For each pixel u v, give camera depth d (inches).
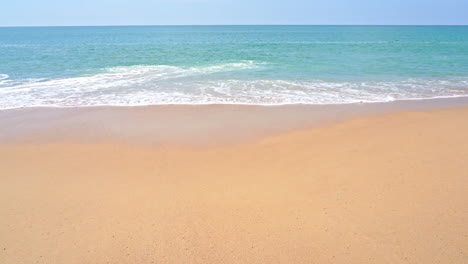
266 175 210.2
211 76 593.0
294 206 169.2
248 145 269.6
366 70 653.9
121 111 375.9
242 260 132.6
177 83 529.7
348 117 346.6
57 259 136.6
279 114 360.5
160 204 176.9
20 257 138.0
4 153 257.8
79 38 2330.2
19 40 2043.6
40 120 342.6
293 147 261.6
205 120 340.5
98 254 139.0
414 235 141.2
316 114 359.3
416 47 1253.7
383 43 1534.2
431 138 268.5
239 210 168.2
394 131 293.7
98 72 646.5
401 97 435.5
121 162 238.7
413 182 187.6
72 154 255.0
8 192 194.5
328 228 149.1
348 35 2618.1
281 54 994.7
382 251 133.0
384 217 154.9
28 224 161.0
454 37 2175.2
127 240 147.3
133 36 2701.8
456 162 213.2
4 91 468.8
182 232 151.9
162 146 270.1
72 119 346.0
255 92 464.8
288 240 142.9
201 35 2901.1
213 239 146.2
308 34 2920.8
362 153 239.9
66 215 168.4
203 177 210.5
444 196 170.6
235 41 1849.2
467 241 135.6
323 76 589.3
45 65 746.8
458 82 531.2
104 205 177.6
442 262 125.3
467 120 325.1
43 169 227.9
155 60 856.3
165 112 370.9
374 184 187.8
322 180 197.6
